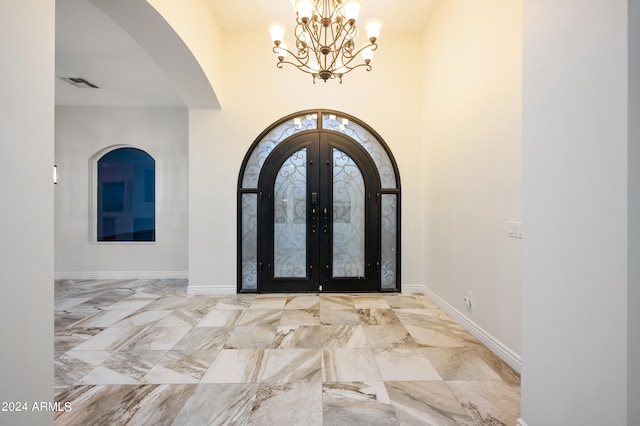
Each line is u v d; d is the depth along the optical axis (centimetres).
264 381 203
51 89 126
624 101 100
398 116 414
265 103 409
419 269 415
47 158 124
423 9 360
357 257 421
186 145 539
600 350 109
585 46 114
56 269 528
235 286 409
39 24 121
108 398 185
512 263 222
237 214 408
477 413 172
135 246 535
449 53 325
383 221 421
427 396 187
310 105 411
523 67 146
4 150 107
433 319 315
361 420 167
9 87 109
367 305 362
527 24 144
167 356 238
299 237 418
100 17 310
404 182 414
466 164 289
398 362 227
